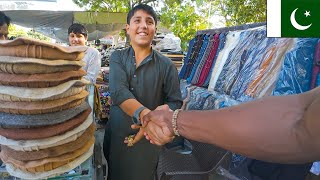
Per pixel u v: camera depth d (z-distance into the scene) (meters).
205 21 10.99
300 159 0.66
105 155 2.17
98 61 2.98
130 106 1.68
